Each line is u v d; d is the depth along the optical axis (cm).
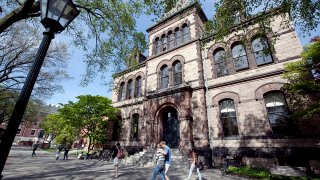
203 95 1409
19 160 1509
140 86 2027
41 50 270
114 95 2259
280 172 811
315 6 782
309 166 952
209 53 1533
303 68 925
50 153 2764
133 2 1077
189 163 1177
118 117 2073
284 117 1101
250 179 892
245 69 1328
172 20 1925
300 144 1004
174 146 1480
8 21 597
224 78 1390
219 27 988
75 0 932
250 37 1315
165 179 671
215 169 1180
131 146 1791
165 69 1791
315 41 924
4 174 894
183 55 1662
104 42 1209
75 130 2275
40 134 5538
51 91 1912
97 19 1125
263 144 1106
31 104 2245
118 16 1081
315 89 867
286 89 1059
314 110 816
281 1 873
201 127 1337
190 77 1544
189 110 1404
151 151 1445
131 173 1025
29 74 252
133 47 1239
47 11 282
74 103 1958
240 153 1166
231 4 893
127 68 2214
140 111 1852
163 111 1611
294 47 1175
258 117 1168
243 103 1250
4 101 2183
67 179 830
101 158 1817
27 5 614
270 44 1214
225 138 1254
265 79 1215
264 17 973
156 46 1991
